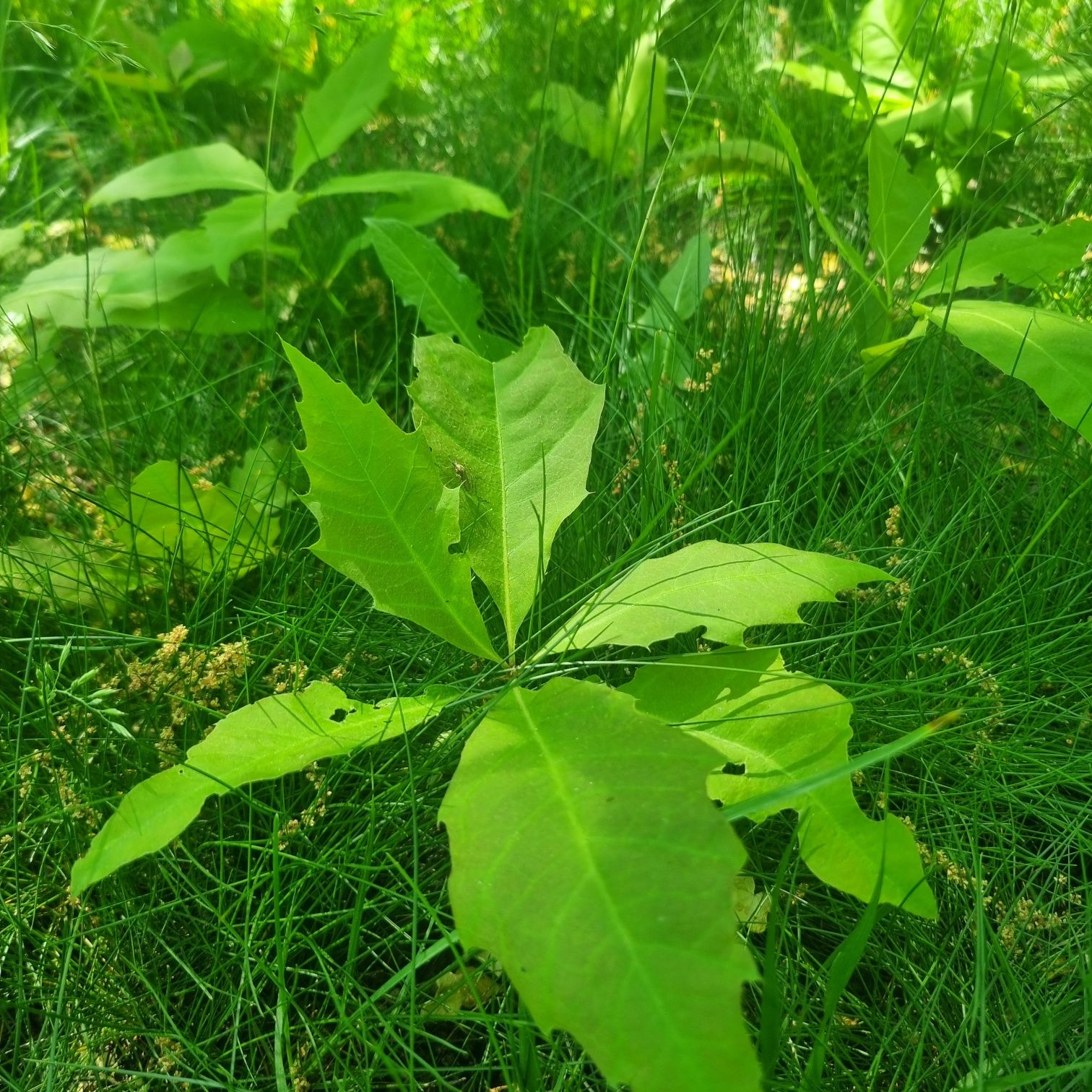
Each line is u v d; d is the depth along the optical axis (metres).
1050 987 0.28
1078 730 0.33
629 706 0.24
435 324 0.45
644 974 0.19
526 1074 0.24
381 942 0.28
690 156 0.58
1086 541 0.38
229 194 0.63
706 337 0.47
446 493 0.31
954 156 0.59
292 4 0.74
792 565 0.29
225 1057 0.28
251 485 0.40
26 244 0.57
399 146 0.65
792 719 0.27
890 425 0.40
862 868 0.25
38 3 0.72
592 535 0.38
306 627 0.36
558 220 0.58
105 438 0.44
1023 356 0.38
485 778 0.24
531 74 0.70
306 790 0.31
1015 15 0.49
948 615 0.38
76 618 0.37
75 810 0.29
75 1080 0.27
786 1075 0.26
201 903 0.28
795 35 0.69
